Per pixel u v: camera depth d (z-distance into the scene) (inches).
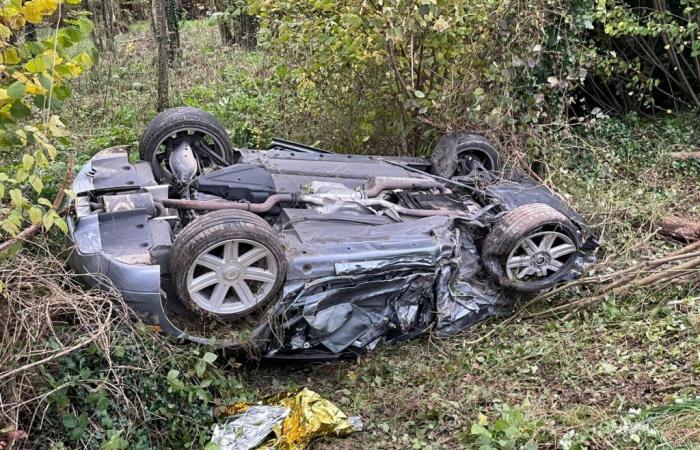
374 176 221.3
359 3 229.9
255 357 167.6
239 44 478.6
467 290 195.9
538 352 182.2
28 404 128.4
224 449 142.3
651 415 145.3
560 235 198.4
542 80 277.9
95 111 339.3
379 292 176.9
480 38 253.3
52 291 138.6
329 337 173.8
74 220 163.8
